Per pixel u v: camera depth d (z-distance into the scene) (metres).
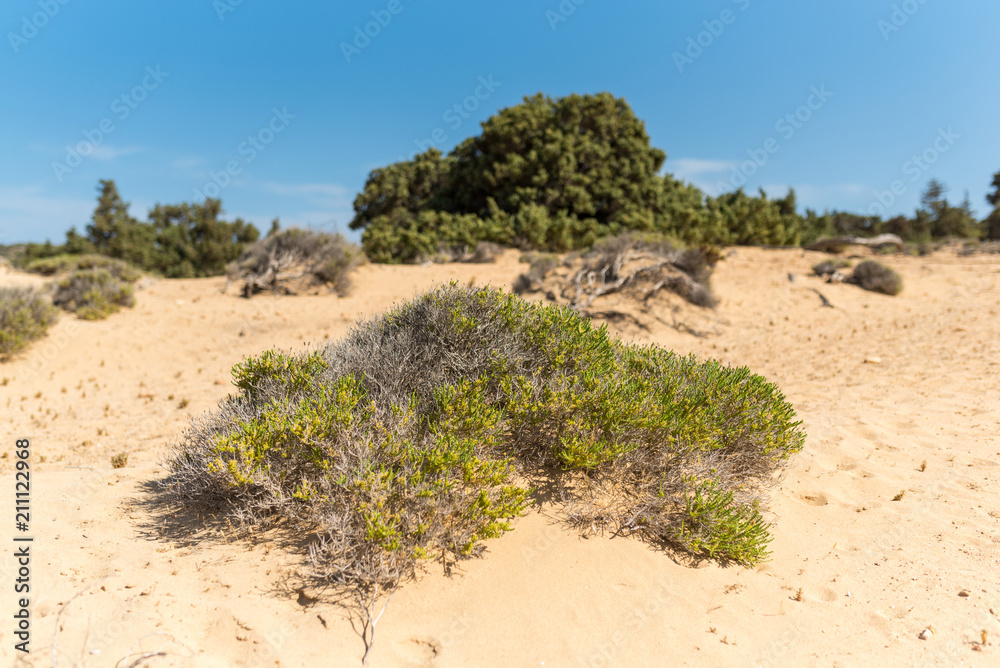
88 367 9.48
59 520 3.62
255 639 2.57
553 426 3.82
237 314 12.61
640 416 3.75
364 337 4.70
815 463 4.87
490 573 3.06
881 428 5.64
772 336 10.99
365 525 3.00
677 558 3.32
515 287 13.45
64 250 39.97
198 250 43.72
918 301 13.69
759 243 23.97
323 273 15.02
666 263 13.11
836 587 3.15
